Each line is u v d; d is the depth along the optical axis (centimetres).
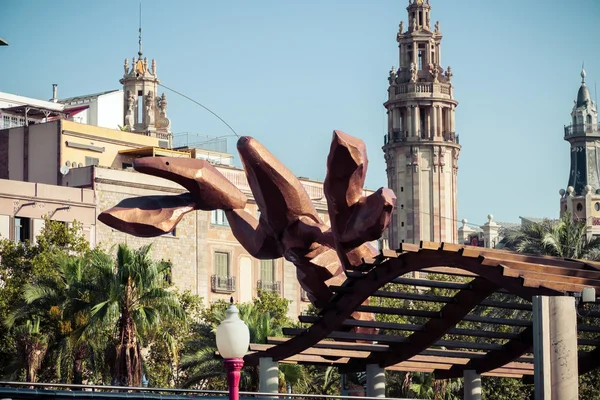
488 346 3312
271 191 3181
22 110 9712
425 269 2950
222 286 8269
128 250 5131
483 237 15888
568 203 16438
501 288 3028
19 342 5384
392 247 14000
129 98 11362
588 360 3189
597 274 2655
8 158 8462
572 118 18038
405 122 14125
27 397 2178
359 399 2512
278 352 3234
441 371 3591
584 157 17925
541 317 2398
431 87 14125
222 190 3306
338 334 3123
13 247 6450
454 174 14212
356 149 2789
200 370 5475
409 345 3281
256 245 3306
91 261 5341
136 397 2305
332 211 2894
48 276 5594
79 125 8406
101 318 5012
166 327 5988
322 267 3244
